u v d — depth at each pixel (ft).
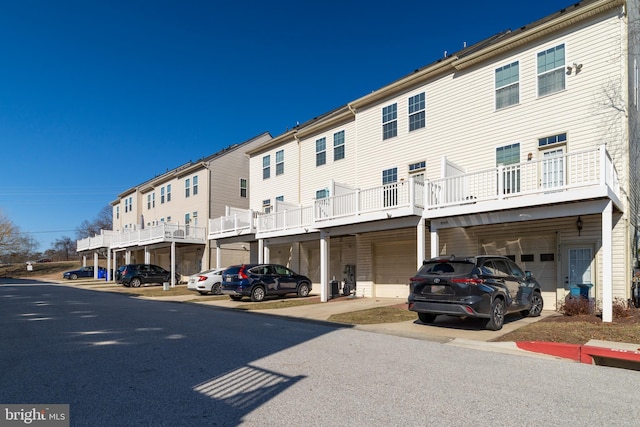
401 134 56.34
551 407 14.71
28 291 81.10
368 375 18.70
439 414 13.97
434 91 52.85
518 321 33.60
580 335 25.94
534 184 42.37
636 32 43.11
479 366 20.44
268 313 42.65
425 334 29.35
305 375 18.71
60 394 16.15
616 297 36.24
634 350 21.67
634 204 40.98
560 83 41.83
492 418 13.65
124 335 29.17
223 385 17.24
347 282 61.00
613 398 15.75
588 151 32.37
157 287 90.63
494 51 46.47
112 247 124.16
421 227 43.62
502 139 45.68
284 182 77.56
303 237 63.87
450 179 42.75
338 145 67.26
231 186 100.48
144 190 127.24
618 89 38.09
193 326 33.68
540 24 42.57
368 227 49.06
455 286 29.60
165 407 14.67
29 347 25.04
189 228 94.53
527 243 43.55
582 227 39.58
